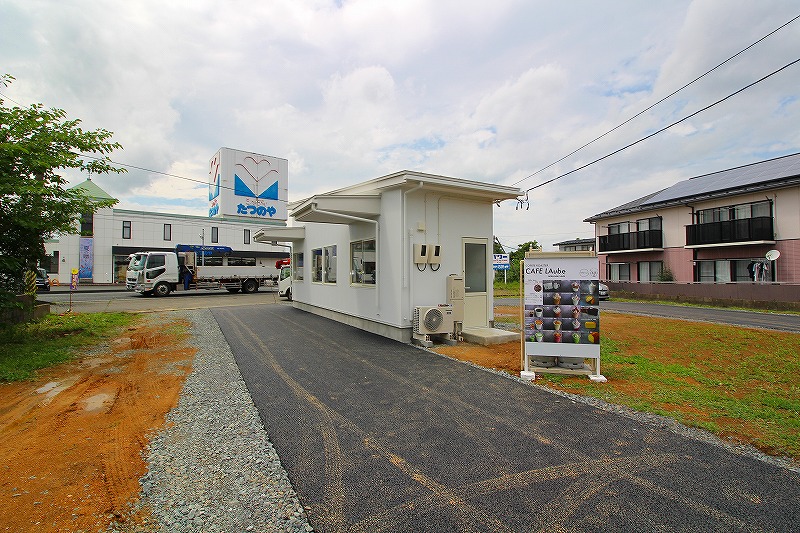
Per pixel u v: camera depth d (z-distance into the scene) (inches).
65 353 263.7
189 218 1159.0
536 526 92.2
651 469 118.6
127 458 125.0
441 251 326.0
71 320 400.5
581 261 216.2
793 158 741.3
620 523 93.4
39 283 837.8
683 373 224.4
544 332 217.5
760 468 119.4
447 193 326.0
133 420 155.6
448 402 176.6
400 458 125.0
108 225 1052.5
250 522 93.8
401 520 94.4
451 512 97.5
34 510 97.7
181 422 153.4
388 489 107.7
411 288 310.5
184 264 787.4
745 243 679.7
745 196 701.9
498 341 299.6
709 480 112.5
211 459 124.5
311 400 178.2
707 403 175.3
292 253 578.6
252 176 1373.0
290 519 95.0
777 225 657.0
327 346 293.0
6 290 274.2
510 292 919.7
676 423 153.7
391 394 187.0
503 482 111.2
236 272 855.1
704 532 90.4
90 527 91.7
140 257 753.6
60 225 286.0
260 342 307.0
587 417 159.6
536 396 185.0
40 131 268.4
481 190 319.3
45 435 142.0
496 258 867.4
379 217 336.5
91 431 145.5
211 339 318.7
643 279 896.3
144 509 98.7
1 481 111.4
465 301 341.1
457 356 262.5
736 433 144.3
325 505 100.5
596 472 116.6
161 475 114.9
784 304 581.3
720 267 748.0
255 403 174.2
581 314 215.3
